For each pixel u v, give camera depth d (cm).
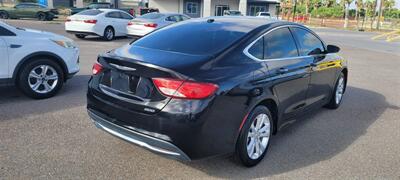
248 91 376
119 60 373
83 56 1148
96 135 481
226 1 5044
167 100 341
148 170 393
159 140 346
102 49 1349
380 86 893
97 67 412
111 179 370
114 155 424
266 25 453
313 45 545
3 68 589
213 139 353
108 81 396
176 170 395
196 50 392
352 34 3266
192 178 379
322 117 605
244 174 392
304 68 486
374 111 657
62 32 1950
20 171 377
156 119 344
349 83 914
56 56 644
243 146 386
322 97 577
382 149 477
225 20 477
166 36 441
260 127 412
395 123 591
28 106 593
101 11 1680
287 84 445
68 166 393
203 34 429
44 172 377
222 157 424
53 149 433
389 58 1488
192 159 349
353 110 657
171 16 1717
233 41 405
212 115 345
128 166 399
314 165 420
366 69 1161
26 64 612
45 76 638
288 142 487
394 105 709
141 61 360
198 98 338
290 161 429
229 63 378
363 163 431
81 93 687
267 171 401
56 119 536
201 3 5088
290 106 468
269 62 423
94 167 394
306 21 5547
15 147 432
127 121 366
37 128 496
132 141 368
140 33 1644
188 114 335
